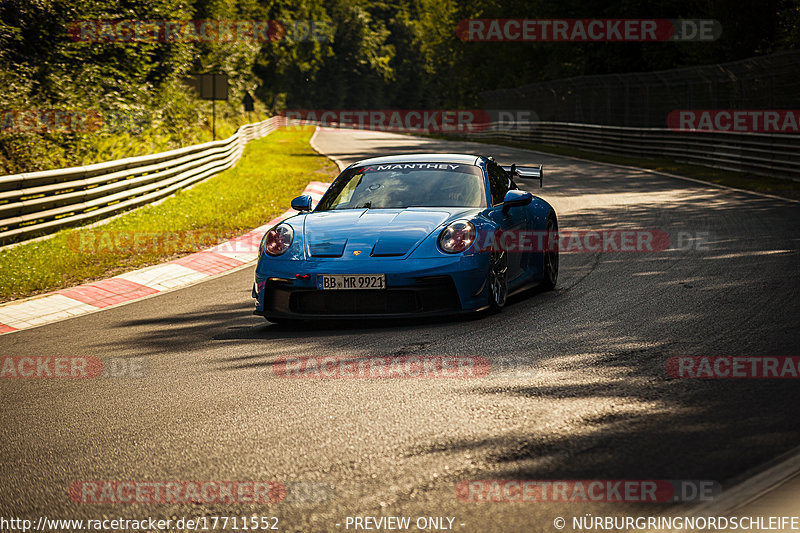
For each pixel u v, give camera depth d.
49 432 11.99
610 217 37.72
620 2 116.62
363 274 17.42
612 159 81.75
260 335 18.27
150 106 71.06
